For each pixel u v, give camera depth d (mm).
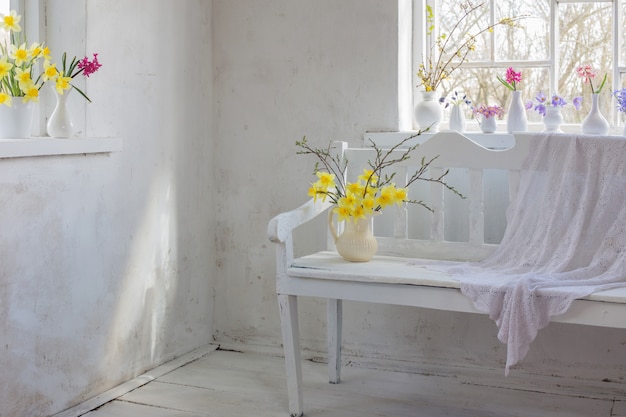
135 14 3035
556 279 2477
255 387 3023
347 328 3375
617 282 2439
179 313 3371
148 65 3117
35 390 2594
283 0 3396
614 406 2805
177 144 3312
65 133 2688
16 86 2580
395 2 3211
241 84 3494
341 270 2641
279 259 2686
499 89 3320
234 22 3488
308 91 3381
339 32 3312
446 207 3217
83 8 2777
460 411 2758
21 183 2496
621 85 3146
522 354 2357
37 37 2766
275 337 3514
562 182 2674
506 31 3295
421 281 2500
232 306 3582
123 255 3004
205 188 3521
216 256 3588
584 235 2611
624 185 2584
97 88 2854
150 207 3154
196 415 2723
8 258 2461
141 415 2719
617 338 2947
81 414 2713
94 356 2869
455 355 3195
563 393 2945
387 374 3180
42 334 2613
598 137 2641
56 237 2656
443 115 3391
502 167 2818
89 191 2807
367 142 3285
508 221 2805
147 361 3180
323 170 3365
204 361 3352
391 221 3291
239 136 3512
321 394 2941
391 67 3238
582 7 3182
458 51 3271
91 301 2840
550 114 3104
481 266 2754
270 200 3477
